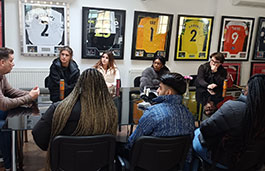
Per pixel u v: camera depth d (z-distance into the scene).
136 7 4.17
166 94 1.54
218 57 3.29
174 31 4.46
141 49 4.32
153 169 1.59
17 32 3.77
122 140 2.14
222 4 4.51
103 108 1.43
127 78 4.45
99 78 1.43
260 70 5.01
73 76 2.81
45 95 2.46
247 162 1.63
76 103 1.41
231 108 1.56
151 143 1.48
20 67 3.89
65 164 1.47
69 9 3.89
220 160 1.65
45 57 3.97
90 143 1.42
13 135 1.90
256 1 4.54
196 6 4.46
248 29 4.76
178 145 1.54
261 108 1.46
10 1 3.63
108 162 1.54
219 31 4.63
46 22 3.80
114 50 4.20
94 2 3.97
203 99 2.62
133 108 2.19
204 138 1.73
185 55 4.59
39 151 2.74
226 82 3.10
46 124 1.46
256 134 1.50
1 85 2.24
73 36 4.01
